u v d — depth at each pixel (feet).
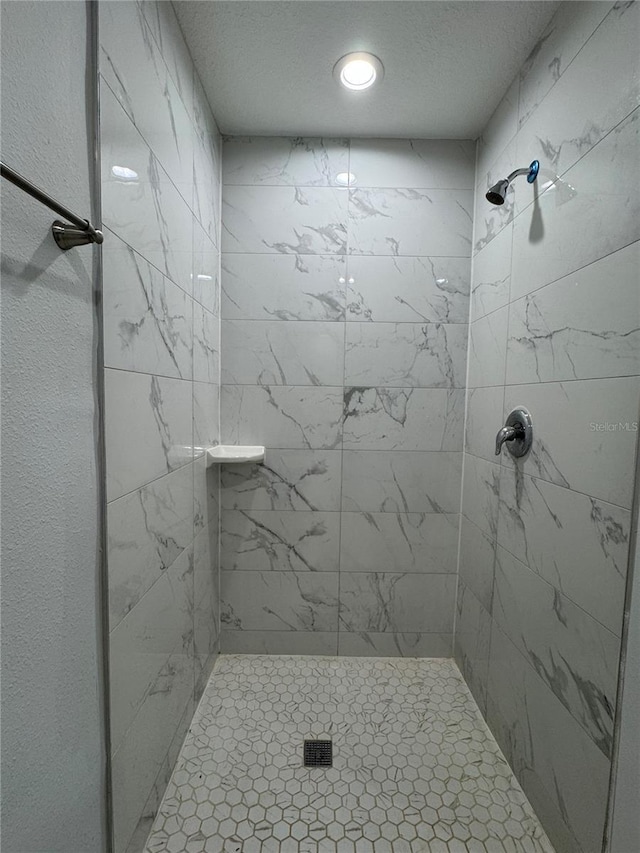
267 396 5.05
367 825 3.19
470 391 4.94
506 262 4.02
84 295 2.05
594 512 2.72
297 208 4.92
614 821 2.51
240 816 3.22
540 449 3.37
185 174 3.62
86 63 2.04
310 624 5.24
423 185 4.93
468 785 3.53
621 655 2.45
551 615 3.18
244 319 4.98
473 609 4.68
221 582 5.21
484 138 4.65
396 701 4.51
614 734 2.50
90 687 2.17
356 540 5.20
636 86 2.39
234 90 4.15
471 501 4.84
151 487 2.96
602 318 2.67
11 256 1.56
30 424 1.69
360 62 3.78
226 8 3.25
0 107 1.50
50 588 1.83
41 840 1.79
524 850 3.04
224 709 4.32
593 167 2.77
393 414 5.10
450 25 3.37
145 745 2.93
